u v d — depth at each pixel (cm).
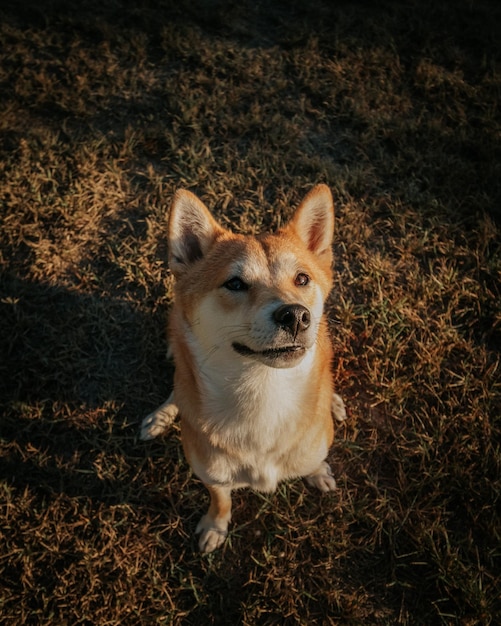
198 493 71
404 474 71
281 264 54
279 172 96
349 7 122
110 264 87
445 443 73
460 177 96
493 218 92
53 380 78
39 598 63
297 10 121
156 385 78
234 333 52
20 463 72
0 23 114
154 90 106
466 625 59
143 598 63
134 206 92
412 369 78
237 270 53
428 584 64
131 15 117
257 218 91
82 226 89
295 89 108
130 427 75
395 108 106
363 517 68
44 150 96
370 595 64
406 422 75
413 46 115
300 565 66
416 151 100
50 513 68
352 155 100
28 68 108
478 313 83
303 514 69
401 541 67
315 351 57
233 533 67
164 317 82
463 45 117
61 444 74
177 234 57
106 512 68
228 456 57
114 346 81
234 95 105
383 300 84
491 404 76
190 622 62
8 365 78
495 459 70
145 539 67
